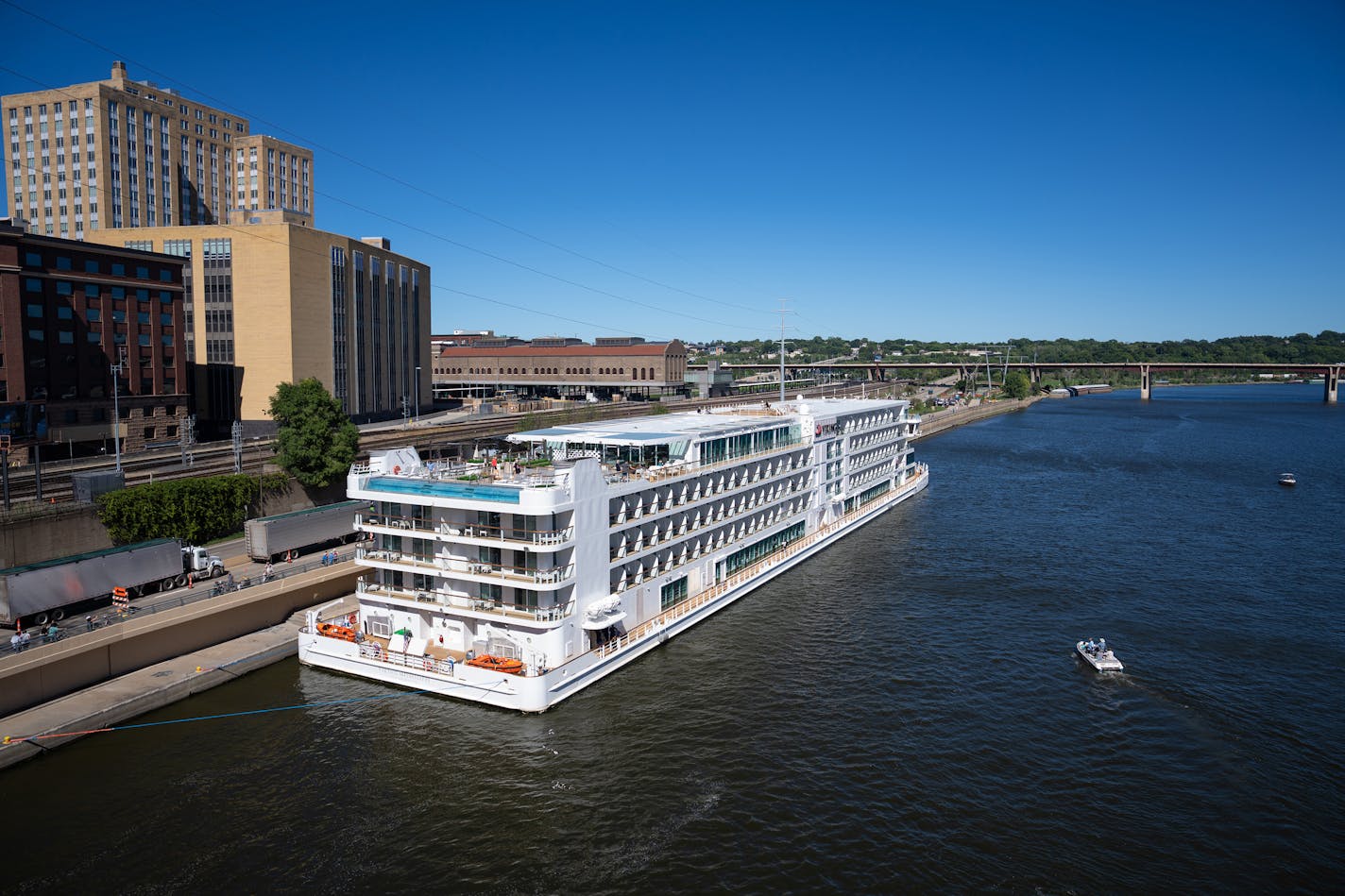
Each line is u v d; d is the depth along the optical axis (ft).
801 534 310.86
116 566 203.62
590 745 163.32
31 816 139.33
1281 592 258.37
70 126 629.51
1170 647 213.46
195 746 161.38
